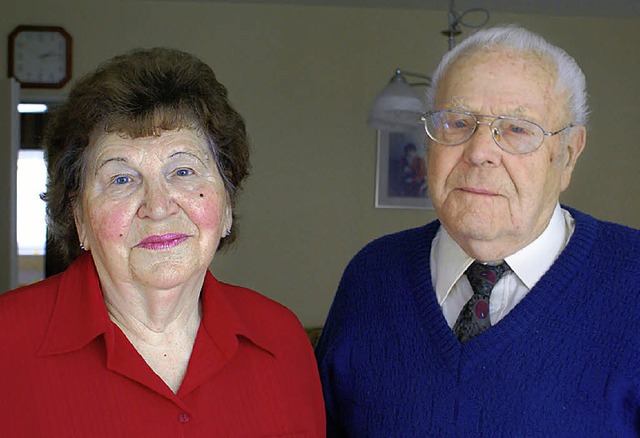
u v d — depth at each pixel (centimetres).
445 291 143
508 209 129
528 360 129
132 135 116
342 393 152
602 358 126
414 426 137
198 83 121
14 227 400
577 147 136
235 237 142
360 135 496
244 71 490
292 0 481
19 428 112
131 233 118
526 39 130
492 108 126
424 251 150
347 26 493
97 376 117
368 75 495
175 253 118
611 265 132
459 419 132
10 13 475
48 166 124
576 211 146
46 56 475
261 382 132
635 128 516
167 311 124
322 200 496
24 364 115
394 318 146
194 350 125
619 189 518
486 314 137
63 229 129
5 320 119
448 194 133
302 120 494
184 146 119
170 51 124
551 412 126
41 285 127
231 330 129
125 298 123
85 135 117
